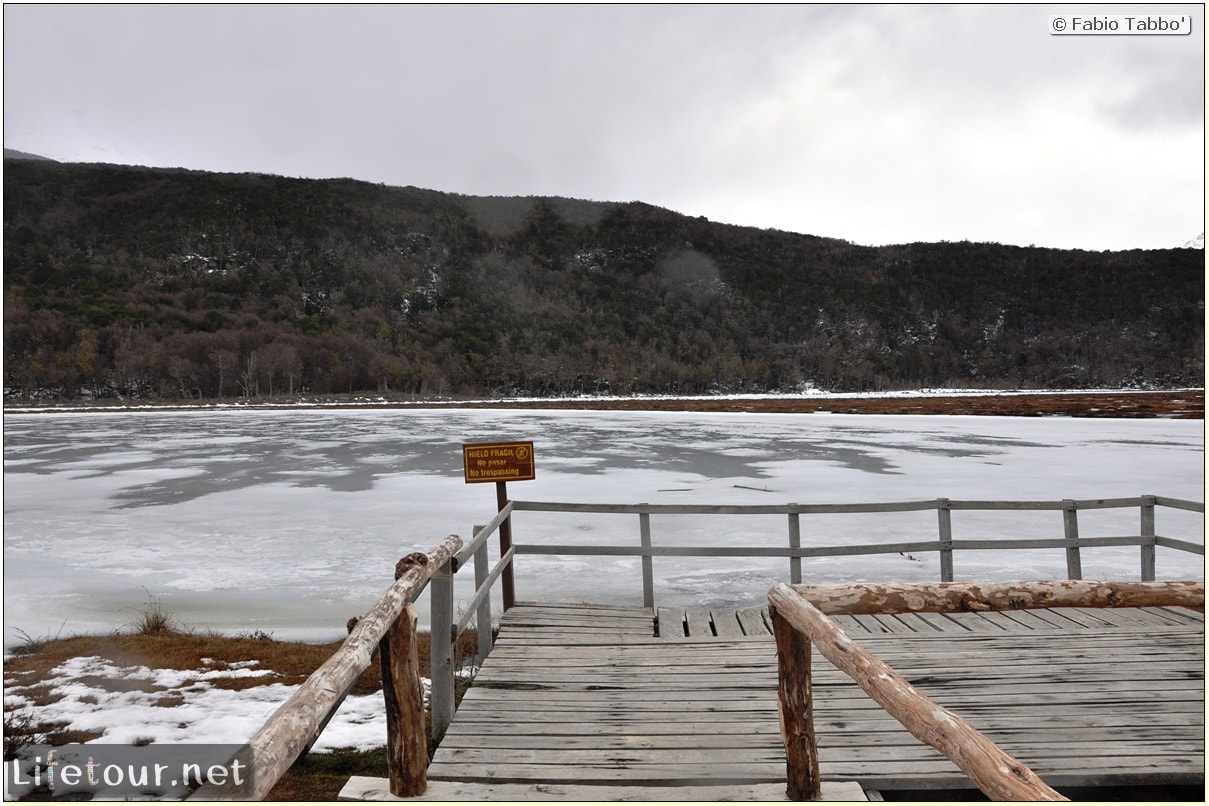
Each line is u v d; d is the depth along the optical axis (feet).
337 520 47.44
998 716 13.34
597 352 498.69
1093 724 12.96
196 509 51.83
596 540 40.50
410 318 515.50
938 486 61.16
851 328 570.05
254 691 19.53
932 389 472.85
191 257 552.41
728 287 641.40
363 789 10.61
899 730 12.94
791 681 9.91
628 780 11.30
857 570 33.65
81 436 123.44
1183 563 34.01
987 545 22.67
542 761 12.07
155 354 332.60
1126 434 113.91
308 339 392.68
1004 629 18.95
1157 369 496.23
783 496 56.24
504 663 16.85
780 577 32.50
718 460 81.05
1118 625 19.22
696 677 15.81
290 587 31.99
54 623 27.07
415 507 52.13
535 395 403.13
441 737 13.69
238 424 155.74
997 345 543.80
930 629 19.13
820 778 11.03
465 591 30.48
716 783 11.20
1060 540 22.65
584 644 18.28
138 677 20.65
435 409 238.27
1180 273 604.49
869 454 86.79
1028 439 106.22
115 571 34.83
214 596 30.71
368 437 117.29
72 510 51.83
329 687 6.22
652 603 22.08
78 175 642.63
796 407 240.53
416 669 10.45
